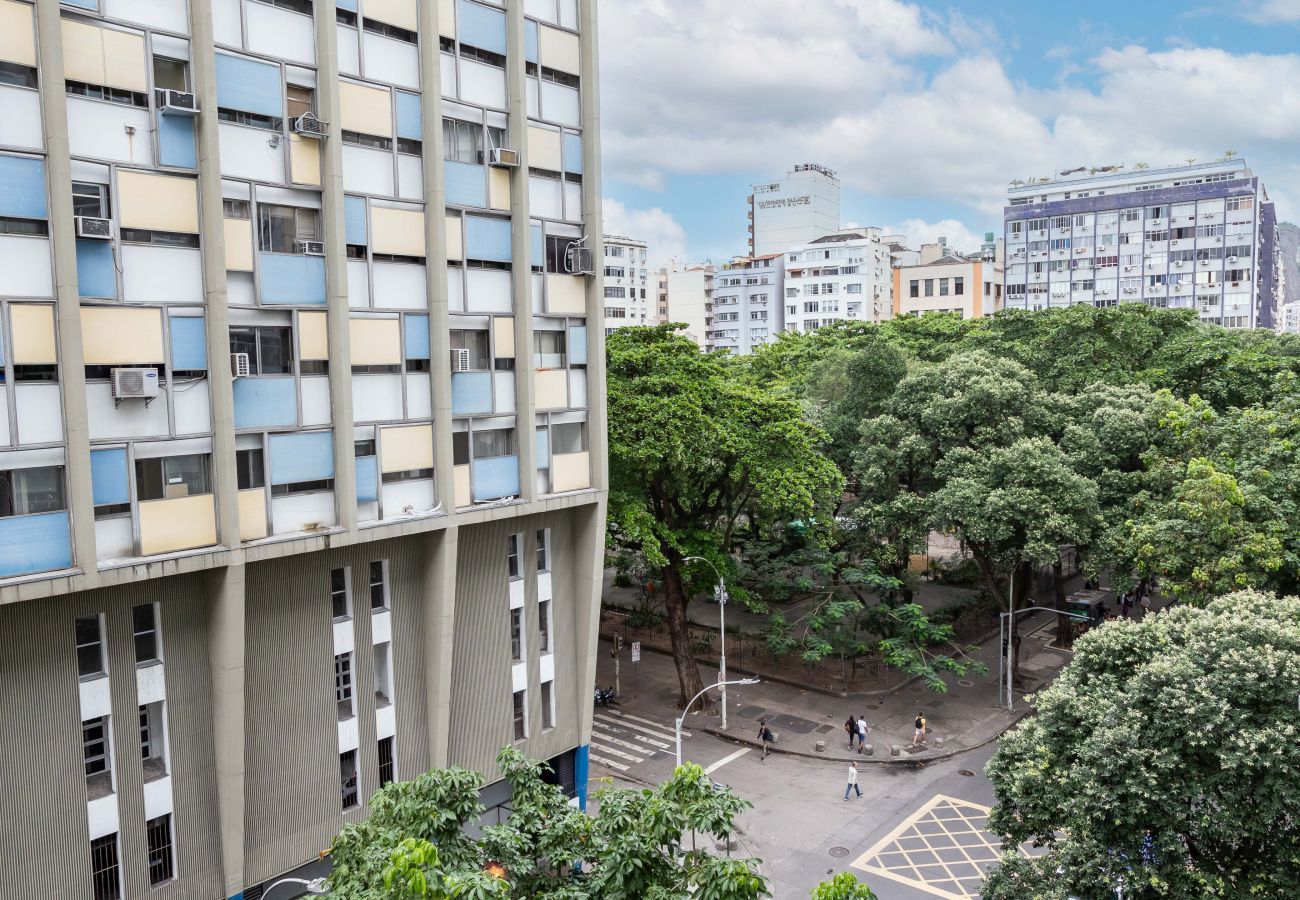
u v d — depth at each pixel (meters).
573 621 34.00
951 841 34.69
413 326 27.41
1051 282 130.50
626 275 146.25
